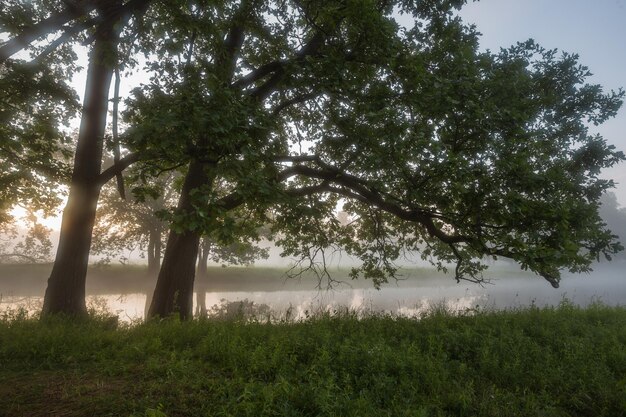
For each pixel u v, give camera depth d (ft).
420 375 20.39
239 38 44.80
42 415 14.84
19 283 100.83
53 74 44.27
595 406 18.99
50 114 44.39
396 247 54.54
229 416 14.30
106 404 15.62
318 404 15.53
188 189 40.78
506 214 29.91
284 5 43.27
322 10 36.60
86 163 40.11
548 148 43.34
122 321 35.86
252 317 34.37
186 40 39.24
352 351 22.15
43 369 20.39
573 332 34.12
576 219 31.17
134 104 36.45
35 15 36.35
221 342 23.32
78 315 35.81
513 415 17.13
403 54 34.88
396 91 36.19
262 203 28.86
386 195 35.47
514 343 27.32
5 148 41.88
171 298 39.68
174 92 33.09
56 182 49.96
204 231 25.63
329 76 33.99
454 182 30.12
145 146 30.07
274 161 35.12
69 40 44.37
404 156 31.78
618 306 50.21
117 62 35.99
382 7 42.14
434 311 44.09
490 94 36.76
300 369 20.35
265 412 14.76
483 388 19.94
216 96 27.02
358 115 35.99
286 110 49.11
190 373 19.08
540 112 42.22
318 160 39.68
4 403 15.85
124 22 31.81
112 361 21.20
